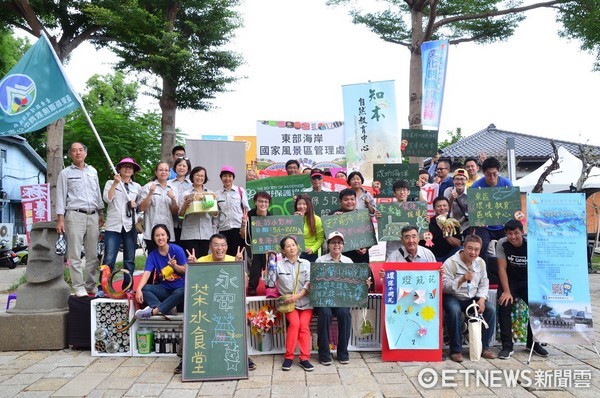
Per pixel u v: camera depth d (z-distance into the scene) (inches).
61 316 227.3
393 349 208.5
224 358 191.5
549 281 212.7
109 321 223.1
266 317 215.8
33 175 875.4
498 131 991.0
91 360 212.8
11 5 470.9
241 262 208.8
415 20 442.6
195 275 205.3
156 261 224.2
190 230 249.9
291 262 212.5
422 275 213.8
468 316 213.6
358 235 233.1
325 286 207.3
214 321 197.2
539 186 529.7
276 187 309.4
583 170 543.8
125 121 642.2
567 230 215.2
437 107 390.6
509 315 215.8
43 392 173.8
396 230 233.6
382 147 357.4
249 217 245.9
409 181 297.7
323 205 273.7
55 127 488.1
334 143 390.6
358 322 226.8
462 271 215.6
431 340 209.8
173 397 169.9
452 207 261.7
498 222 230.4
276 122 385.4
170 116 494.9
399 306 212.1
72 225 236.7
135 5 442.9
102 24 465.1
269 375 192.9
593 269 520.4
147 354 218.8
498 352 220.1
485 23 454.0
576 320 209.5
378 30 482.0
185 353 191.0
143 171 660.1
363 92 360.8
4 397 169.0
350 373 194.1
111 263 241.8
